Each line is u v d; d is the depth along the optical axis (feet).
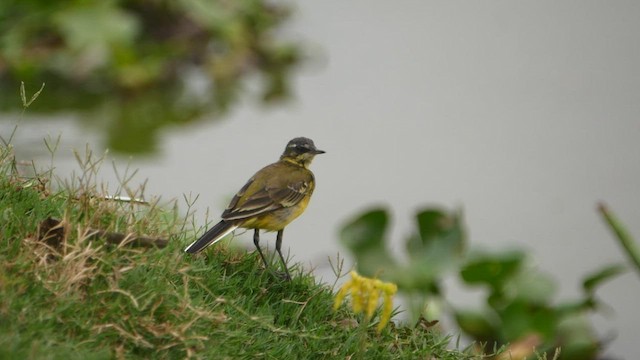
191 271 32.45
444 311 45.03
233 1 84.02
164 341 29.01
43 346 26.58
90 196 34.24
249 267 35.17
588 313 46.88
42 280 28.43
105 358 27.25
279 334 31.91
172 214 38.32
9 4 73.92
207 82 75.87
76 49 73.31
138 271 30.63
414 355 33.17
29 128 62.75
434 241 44.96
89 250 29.73
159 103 71.77
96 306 28.91
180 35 79.82
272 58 80.74
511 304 44.24
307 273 36.27
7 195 32.91
